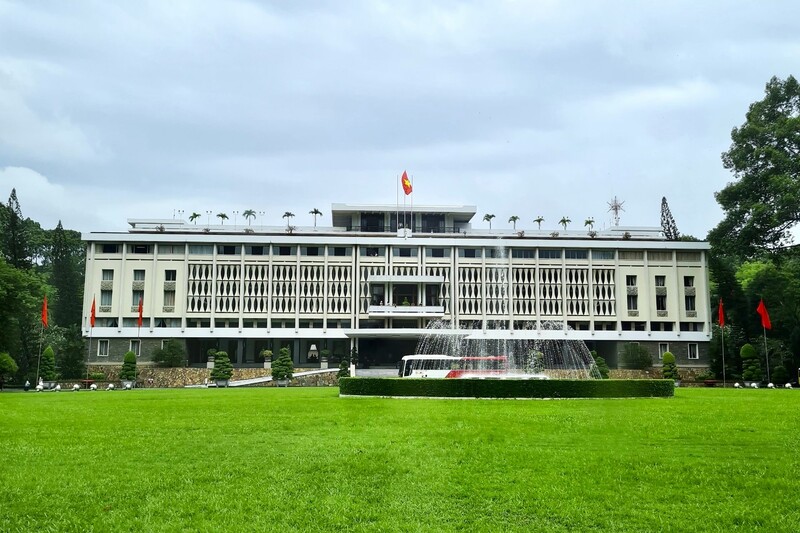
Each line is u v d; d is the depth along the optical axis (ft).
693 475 50.11
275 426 76.07
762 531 38.14
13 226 309.83
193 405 107.24
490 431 71.26
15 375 276.62
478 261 324.60
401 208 341.82
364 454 57.98
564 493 45.47
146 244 313.73
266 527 38.86
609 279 322.96
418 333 297.53
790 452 59.00
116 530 38.55
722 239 256.11
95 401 120.78
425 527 39.01
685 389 175.32
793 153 244.63
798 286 270.87
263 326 315.99
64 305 337.31
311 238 317.01
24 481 48.44
